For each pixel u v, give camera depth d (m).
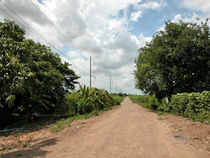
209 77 16.25
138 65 21.00
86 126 9.42
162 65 16.16
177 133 7.21
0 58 6.20
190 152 4.74
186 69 16.39
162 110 16.36
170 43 17.11
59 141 6.33
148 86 18.67
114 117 13.33
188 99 10.55
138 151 4.88
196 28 16.73
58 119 14.81
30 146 6.01
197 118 8.90
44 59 19.77
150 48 18.58
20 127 11.12
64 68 29.12
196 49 15.70
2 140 7.34
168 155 4.52
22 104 13.23
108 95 24.20
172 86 17.39
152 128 8.53
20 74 6.70
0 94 7.01
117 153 4.73
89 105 17.23
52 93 17.52
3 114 15.06
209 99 8.70
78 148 5.29
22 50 7.98
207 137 5.96
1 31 9.91
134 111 18.62
